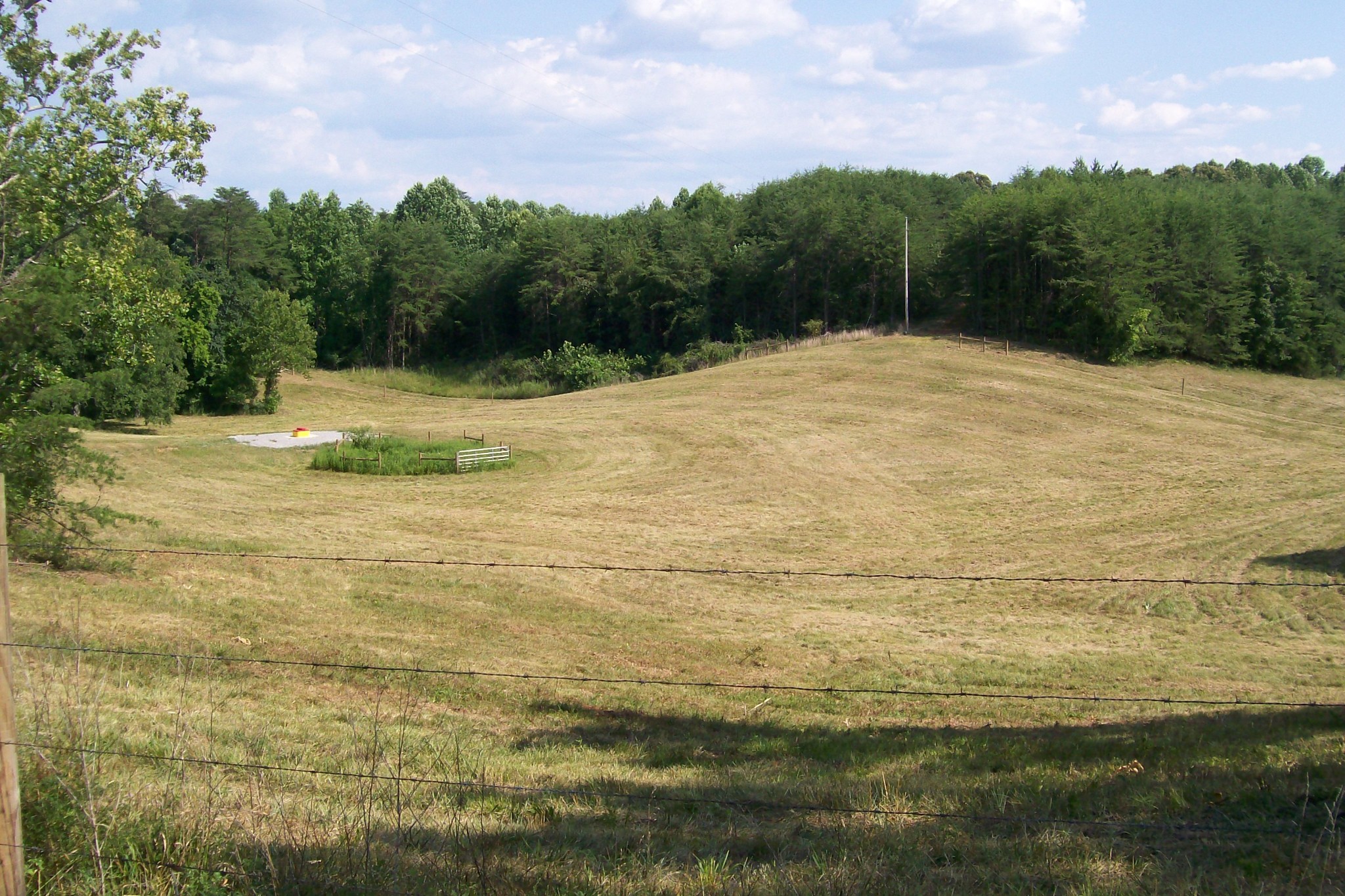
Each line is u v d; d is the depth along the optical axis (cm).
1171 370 6962
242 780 738
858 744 1135
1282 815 726
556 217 10100
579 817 747
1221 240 7300
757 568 2792
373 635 1752
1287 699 1521
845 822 721
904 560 2950
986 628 2156
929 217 9375
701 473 4284
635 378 8162
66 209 2008
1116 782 859
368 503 3638
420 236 9906
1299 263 7581
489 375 9188
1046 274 7556
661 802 802
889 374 6331
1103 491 4003
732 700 1458
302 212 10725
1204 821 723
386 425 5597
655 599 2338
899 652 1905
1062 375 6456
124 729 851
